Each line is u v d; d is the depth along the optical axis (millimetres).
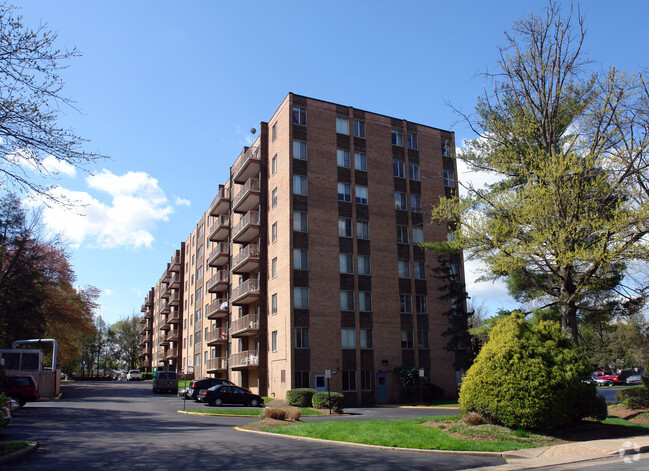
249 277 45031
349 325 38000
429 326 41188
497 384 15711
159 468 10602
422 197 43750
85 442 14500
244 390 33438
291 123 39469
